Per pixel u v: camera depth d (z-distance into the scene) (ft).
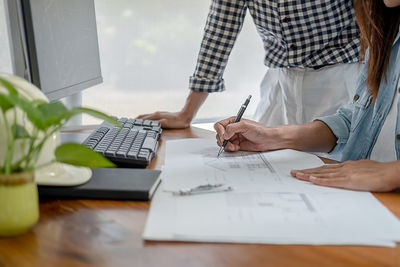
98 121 5.91
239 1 4.52
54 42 3.26
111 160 2.82
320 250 1.81
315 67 4.80
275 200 2.26
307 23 4.54
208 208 2.14
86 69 3.98
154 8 5.90
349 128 3.72
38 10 3.00
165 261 1.70
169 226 1.94
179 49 6.11
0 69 3.47
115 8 5.79
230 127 3.20
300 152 3.23
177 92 6.25
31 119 1.73
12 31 2.88
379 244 1.85
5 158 1.83
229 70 6.45
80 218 2.07
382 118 3.60
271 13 4.62
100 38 5.85
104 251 1.77
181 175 2.64
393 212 2.21
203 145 3.41
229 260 1.72
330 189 2.46
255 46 6.41
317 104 4.89
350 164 2.69
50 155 2.28
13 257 1.70
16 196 1.80
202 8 6.04
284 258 1.74
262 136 3.28
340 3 4.48
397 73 3.53
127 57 5.99
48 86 3.14
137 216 2.10
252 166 2.87
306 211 2.14
